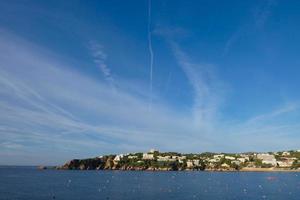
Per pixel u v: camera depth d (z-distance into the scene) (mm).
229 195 141750
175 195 140000
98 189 164750
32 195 136625
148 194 143375
